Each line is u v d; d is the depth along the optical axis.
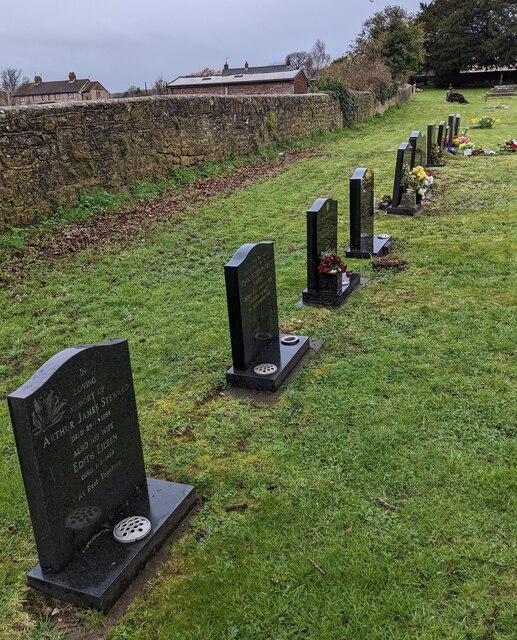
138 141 12.78
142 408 4.80
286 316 6.48
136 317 6.66
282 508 3.54
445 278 7.25
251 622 2.81
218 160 16.20
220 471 3.95
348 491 3.64
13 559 3.31
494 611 2.76
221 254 8.91
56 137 10.46
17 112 9.62
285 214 11.22
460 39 56.84
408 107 38.44
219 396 4.95
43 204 10.21
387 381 4.90
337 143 21.97
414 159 11.70
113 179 12.05
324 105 24.23
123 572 3.02
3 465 4.16
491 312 6.08
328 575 3.03
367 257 8.30
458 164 15.42
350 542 3.23
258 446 4.20
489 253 7.98
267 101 19.02
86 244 9.38
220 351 5.71
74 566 3.05
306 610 2.85
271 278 5.40
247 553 3.22
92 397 3.17
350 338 5.82
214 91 44.53
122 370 3.40
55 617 2.92
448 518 3.35
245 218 10.98
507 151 17.09
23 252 8.88
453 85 59.47
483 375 4.87
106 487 3.33
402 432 4.19
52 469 2.91
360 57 39.22
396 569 3.02
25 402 2.71
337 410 4.54
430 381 4.83
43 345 6.08
